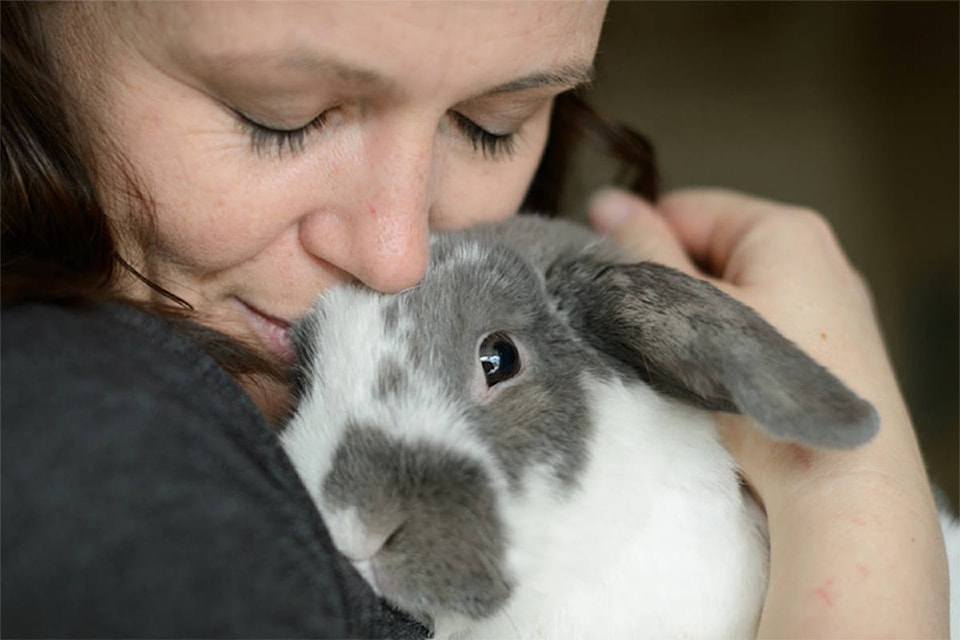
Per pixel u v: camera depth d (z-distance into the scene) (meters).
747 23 1.28
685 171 1.24
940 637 0.46
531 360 0.50
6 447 0.37
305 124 0.45
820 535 0.47
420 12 0.43
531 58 0.46
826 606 0.46
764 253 0.58
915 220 1.21
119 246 0.47
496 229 0.55
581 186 0.79
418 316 0.49
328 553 0.41
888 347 1.16
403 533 0.45
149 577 0.36
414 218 0.47
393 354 0.48
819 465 0.49
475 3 0.44
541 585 0.48
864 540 0.47
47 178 0.45
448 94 0.45
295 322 0.50
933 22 1.22
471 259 0.51
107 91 0.45
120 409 0.38
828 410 0.46
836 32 1.26
